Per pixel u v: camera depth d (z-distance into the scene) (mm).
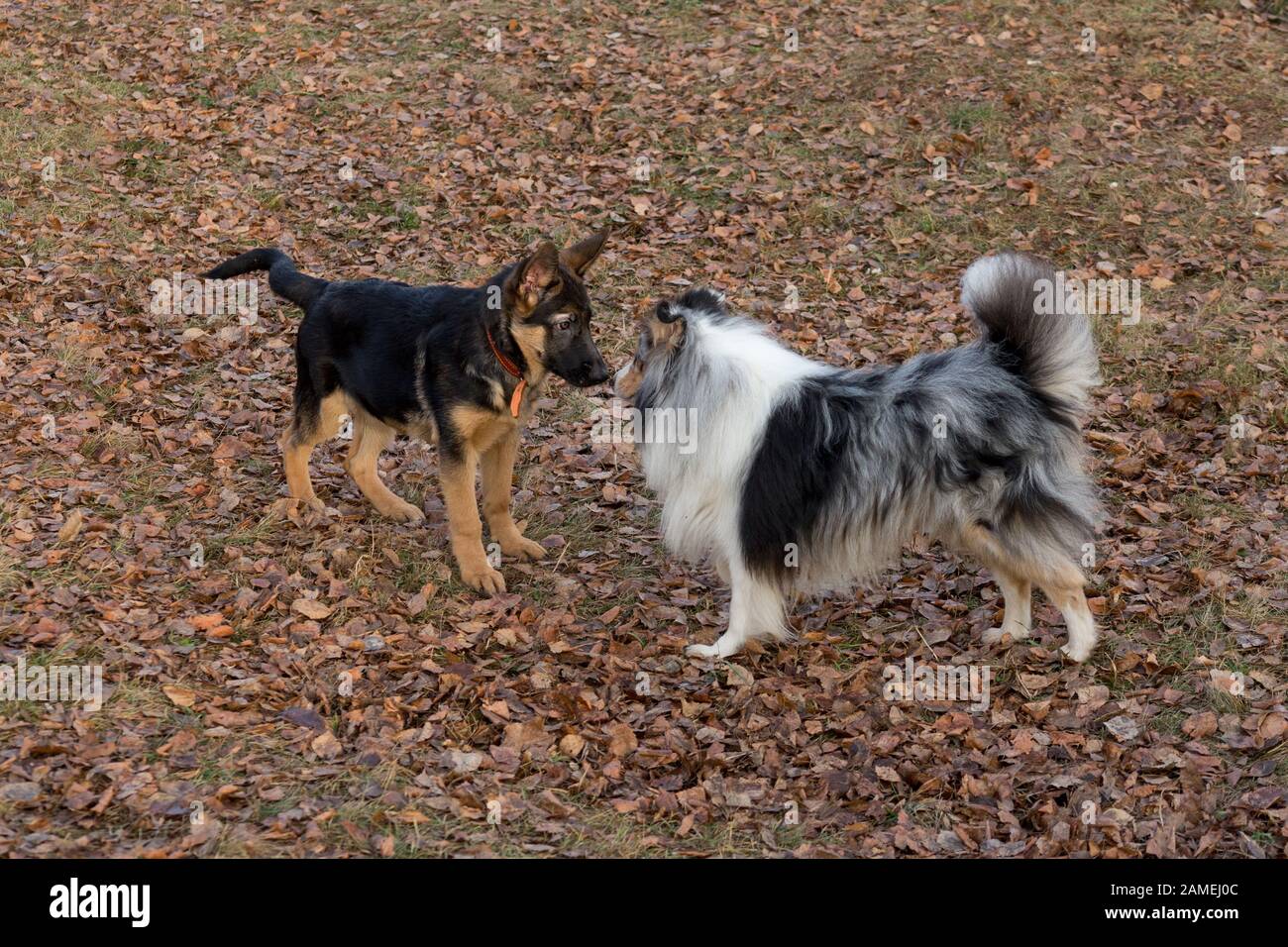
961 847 4066
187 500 5910
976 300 4805
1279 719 4520
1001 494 4742
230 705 4465
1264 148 9992
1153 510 6023
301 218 9086
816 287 8430
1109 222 9094
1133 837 4086
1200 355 7426
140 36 11641
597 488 6492
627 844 3994
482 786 4207
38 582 5035
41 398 6547
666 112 10656
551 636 5141
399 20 12180
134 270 8133
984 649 5160
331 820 3932
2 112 9945
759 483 4863
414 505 6152
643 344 5039
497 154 10008
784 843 4078
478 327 5230
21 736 4125
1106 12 11859
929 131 10234
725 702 4816
